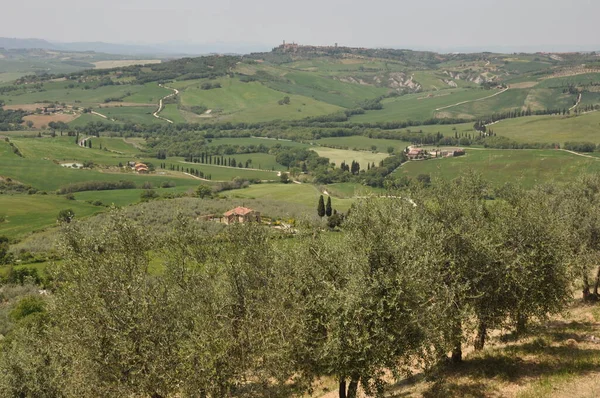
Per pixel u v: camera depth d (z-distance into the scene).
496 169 172.00
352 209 29.81
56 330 32.69
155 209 118.38
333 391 33.06
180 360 26.66
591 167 158.62
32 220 125.31
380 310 23.25
